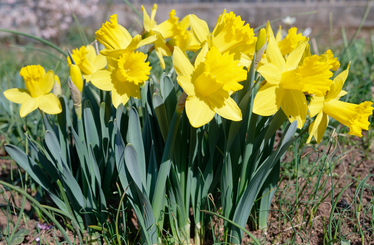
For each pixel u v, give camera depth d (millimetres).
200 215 922
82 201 896
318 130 831
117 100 800
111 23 806
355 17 4605
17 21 4473
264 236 945
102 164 922
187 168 890
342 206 1010
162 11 4879
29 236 956
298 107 767
